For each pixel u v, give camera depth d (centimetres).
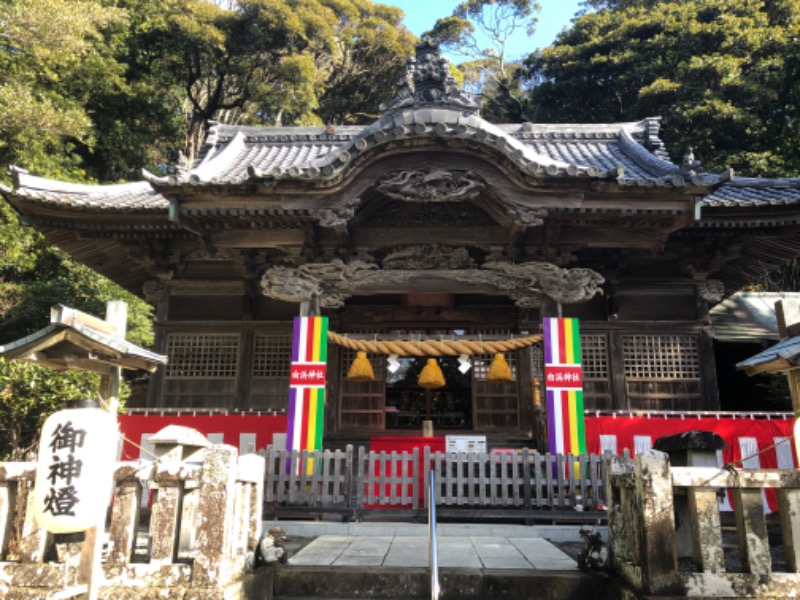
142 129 2523
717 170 2289
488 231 959
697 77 2488
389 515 760
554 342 891
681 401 1056
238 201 878
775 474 427
